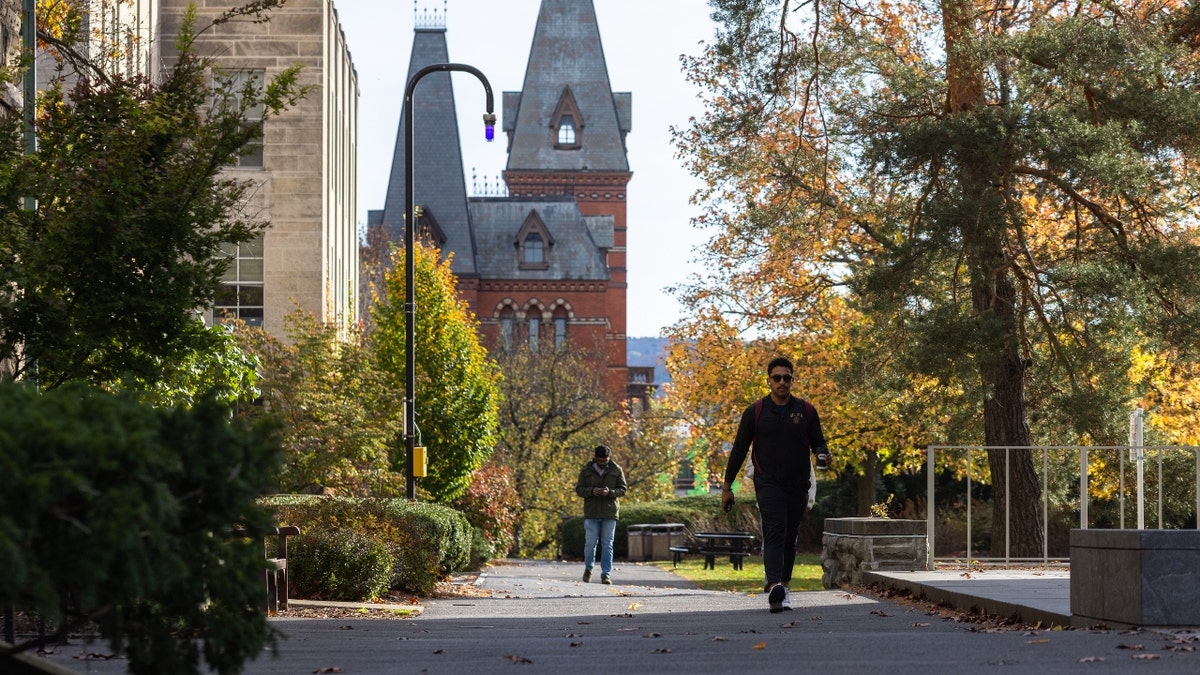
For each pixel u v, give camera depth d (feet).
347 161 289.94
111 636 26.53
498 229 611.88
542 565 200.03
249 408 156.15
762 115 161.68
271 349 167.43
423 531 104.42
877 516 100.12
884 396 164.86
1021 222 134.21
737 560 204.13
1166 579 47.34
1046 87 135.33
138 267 65.26
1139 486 91.61
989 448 92.27
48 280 62.49
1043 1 146.10
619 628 60.80
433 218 586.86
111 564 22.61
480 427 195.00
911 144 130.93
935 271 143.13
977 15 138.51
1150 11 138.62
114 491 21.91
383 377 175.32
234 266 217.56
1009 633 49.06
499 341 420.36
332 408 159.33
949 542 226.17
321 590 86.28
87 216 62.03
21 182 63.98
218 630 26.45
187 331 66.44
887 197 169.27
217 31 217.15
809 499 71.51
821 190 169.99
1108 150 127.34
